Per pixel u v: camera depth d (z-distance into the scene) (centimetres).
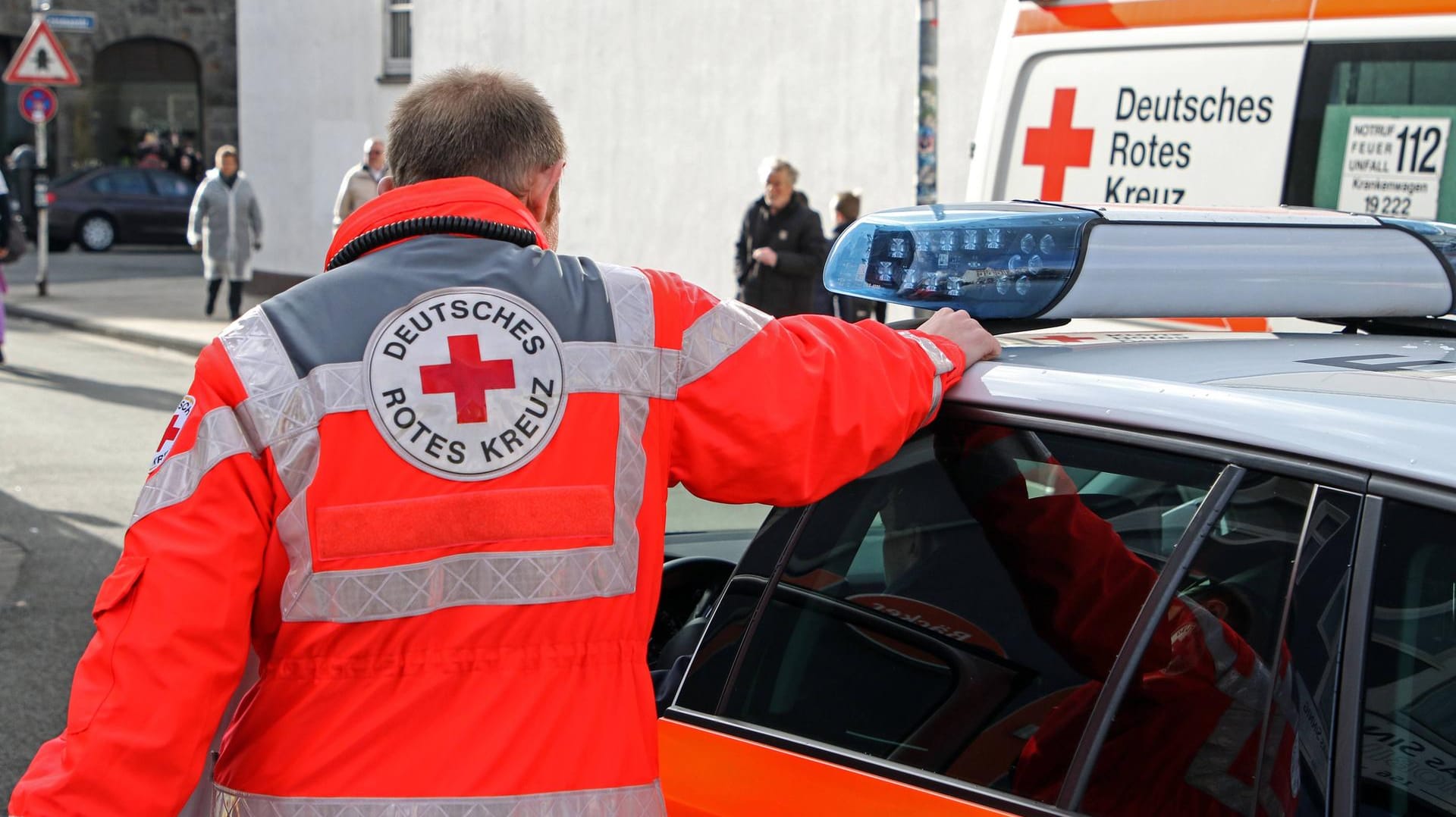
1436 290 230
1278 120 440
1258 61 446
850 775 186
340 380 160
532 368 165
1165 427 172
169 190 2445
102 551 625
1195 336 224
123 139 2692
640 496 171
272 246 1634
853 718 191
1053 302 201
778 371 178
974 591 186
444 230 169
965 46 876
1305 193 436
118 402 989
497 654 162
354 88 1488
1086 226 204
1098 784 166
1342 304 223
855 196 916
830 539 203
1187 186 464
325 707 161
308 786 159
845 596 198
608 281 174
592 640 166
